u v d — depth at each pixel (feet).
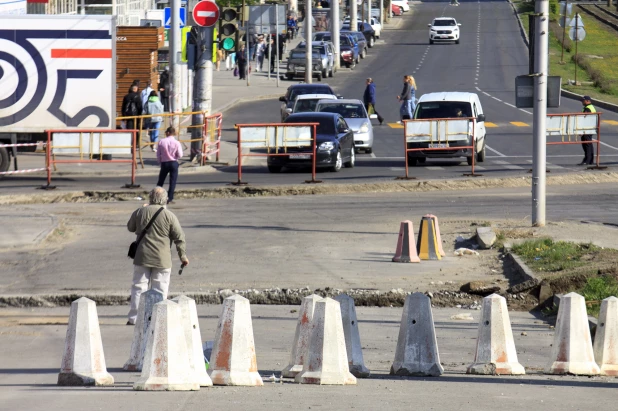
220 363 85.40
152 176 269.03
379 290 140.36
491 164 288.30
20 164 283.59
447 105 289.33
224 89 504.84
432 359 91.71
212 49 285.02
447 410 73.51
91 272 153.79
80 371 87.20
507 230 182.29
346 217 205.16
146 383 81.87
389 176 261.44
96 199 232.73
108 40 260.42
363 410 72.95
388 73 587.68
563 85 531.50
